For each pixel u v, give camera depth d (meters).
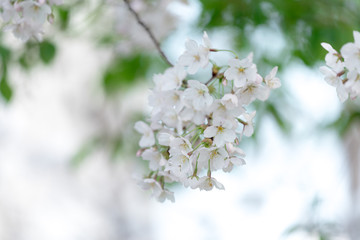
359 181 2.13
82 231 2.31
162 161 1.06
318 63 1.52
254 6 1.46
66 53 2.16
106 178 2.34
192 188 1.02
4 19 1.14
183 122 1.07
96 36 1.64
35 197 2.26
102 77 1.71
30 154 2.26
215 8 1.46
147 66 1.66
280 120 1.65
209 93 1.06
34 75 1.78
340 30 1.45
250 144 1.71
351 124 1.62
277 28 1.50
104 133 1.81
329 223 1.38
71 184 2.30
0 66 1.46
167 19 1.51
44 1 1.13
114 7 1.53
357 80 1.03
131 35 1.54
